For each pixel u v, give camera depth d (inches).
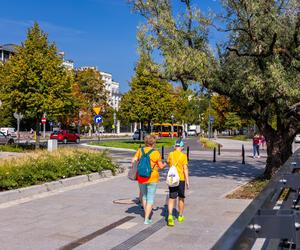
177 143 359.3
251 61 529.7
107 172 676.1
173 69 503.8
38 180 526.0
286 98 491.5
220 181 629.6
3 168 505.4
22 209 401.4
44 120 1549.0
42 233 313.7
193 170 801.6
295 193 198.7
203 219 364.5
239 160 1063.0
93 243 289.4
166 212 394.3
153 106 1923.0
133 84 1956.2
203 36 542.6
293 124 573.0
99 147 1537.9
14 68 1232.2
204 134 3818.9
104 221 355.6
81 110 2620.6
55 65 1278.3
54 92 1263.5
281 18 497.4
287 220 96.6
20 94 1210.6
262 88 486.9
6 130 2434.8
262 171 784.9
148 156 348.8
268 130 588.4
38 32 1290.6
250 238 86.0
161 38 530.9
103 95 2844.5
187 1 537.0
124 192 514.6
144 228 332.2
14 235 306.8
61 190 524.7
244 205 429.4
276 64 481.1
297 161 219.6
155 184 349.4
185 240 297.7
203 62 510.9
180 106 2999.5
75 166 613.9
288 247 125.3
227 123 3203.7
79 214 382.0
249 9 485.1
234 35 565.3
